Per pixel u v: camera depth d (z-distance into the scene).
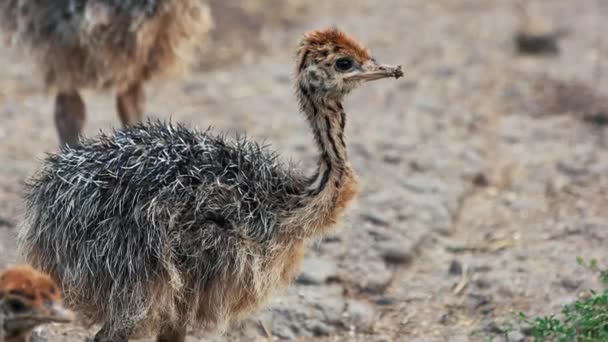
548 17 38.25
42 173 15.84
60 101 21.17
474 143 26.89
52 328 17.28
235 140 16.48
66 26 19.78
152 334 15.43
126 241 14.82
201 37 21.70
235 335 17.88
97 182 15.10
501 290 19.27
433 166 25.34
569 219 22.41
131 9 19.64
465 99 30.08
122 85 20.62
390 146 26.30
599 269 19.25
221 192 15.06
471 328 18.27
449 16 38.47
